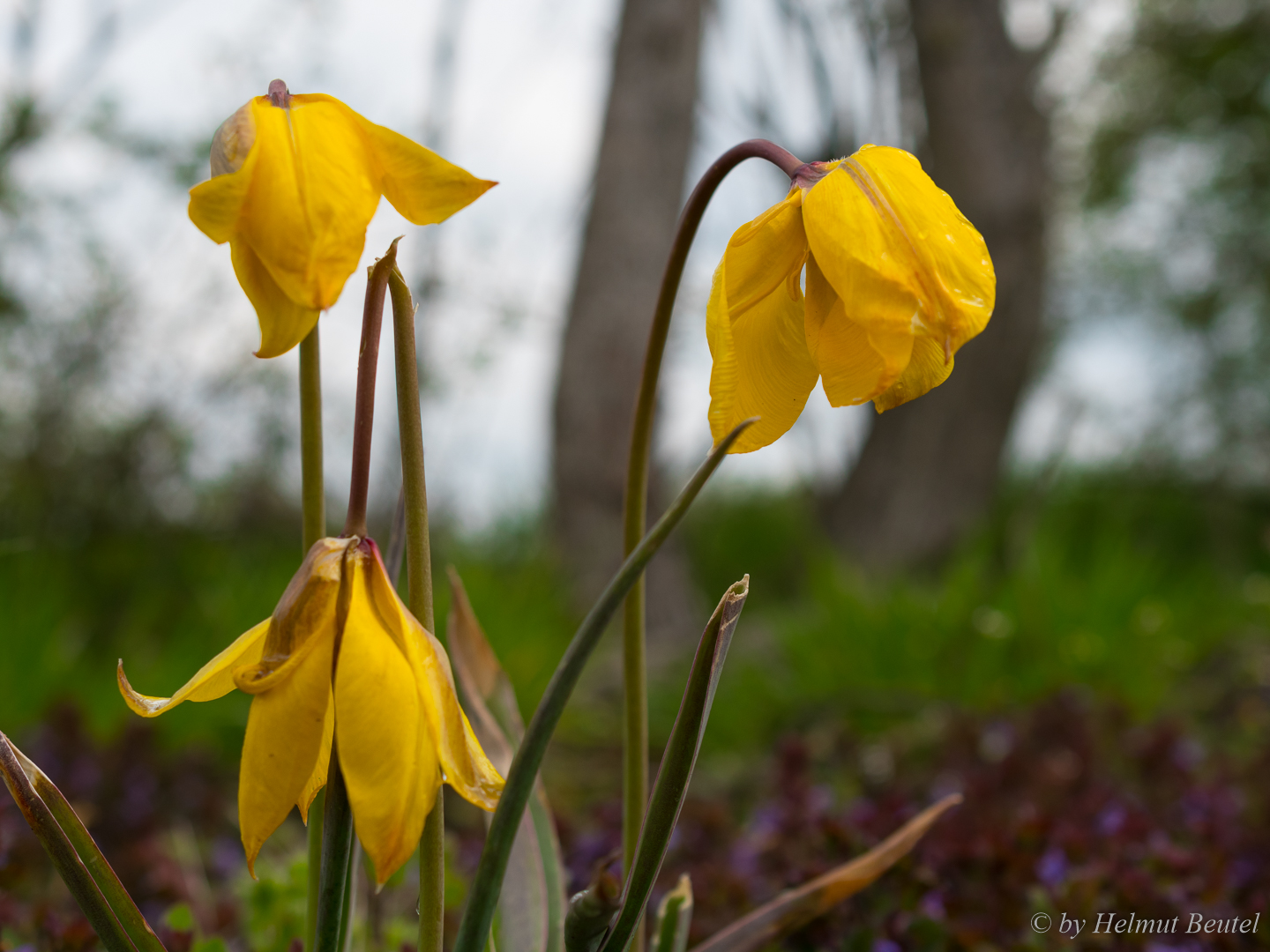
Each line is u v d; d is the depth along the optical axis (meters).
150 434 5.77
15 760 0.75
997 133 6.75
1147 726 3.36
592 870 1.96
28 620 3.75
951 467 6.84
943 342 0.69
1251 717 3.86
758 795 3.30
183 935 1.38
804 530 7.73
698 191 0.87
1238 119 10.40
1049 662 4.16
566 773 3.77
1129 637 4.32
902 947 1.53
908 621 4.43
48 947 1.43
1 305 5.04
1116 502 8.76
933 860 1.78
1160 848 1.82
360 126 0.67
